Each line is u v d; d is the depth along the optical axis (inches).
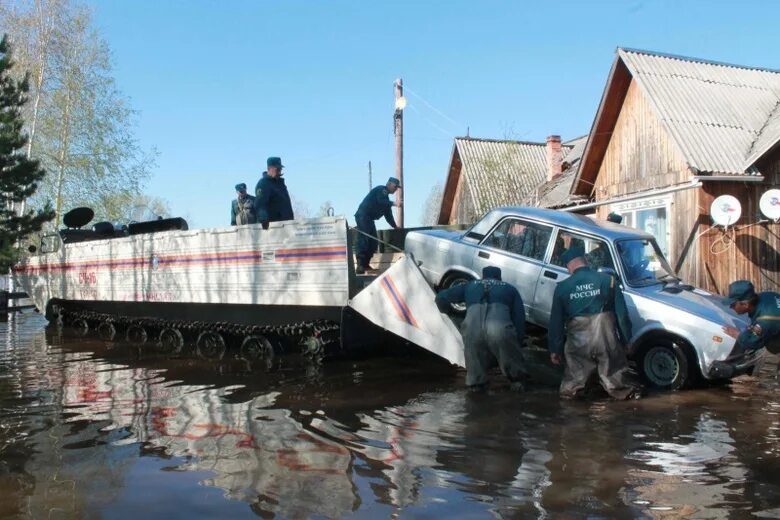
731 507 142.3
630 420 216.1
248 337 374.3
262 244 356.5
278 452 184.2
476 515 138.7
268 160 370.9
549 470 166.4
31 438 203.0
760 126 536.7
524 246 299.7
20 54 952.9
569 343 254.1
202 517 139.8
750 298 267.7
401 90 800.9
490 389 269.7
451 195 1139.9
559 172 906.1
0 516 141.9
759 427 206.8
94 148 1006.4
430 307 291.1
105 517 140.5
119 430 211.5
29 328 594.9
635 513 139.3
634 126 590.9
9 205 711.7
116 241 486.3
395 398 252.8
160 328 453.7
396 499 148.2
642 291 272.8
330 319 336.2
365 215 384.8
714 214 475.8
